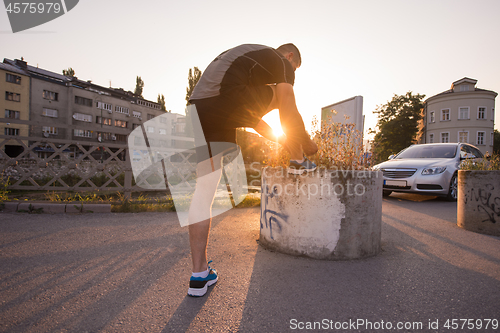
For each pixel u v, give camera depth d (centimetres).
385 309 140
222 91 143
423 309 140
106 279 172
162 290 158
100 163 432
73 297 148
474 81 4125
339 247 211
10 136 415
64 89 4303
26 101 3888
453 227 329
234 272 186
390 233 298
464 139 4075
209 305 142
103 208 392
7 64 3997
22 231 281
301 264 202
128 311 135
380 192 231
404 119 3906
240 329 121
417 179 573
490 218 295
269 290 160
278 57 148
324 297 152
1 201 382
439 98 4312
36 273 179
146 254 219
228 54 150
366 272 188
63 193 488
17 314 130
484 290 162
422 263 206
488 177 298
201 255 151
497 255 225
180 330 120
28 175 419
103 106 4772
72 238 261
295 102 147
